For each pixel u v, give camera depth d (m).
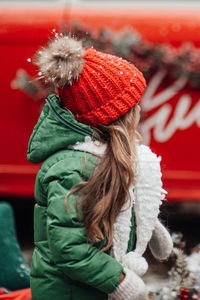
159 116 3.90
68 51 1.62
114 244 1.63
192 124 3.92
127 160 1.60
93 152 1.63
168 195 3.95
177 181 3.95
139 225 1.67
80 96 1.65
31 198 4.59
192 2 3.92
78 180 1.56
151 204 1.66
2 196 4.50
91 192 1.54
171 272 2.29
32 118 3.92
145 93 3.86
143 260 1.65
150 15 3.87
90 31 3.79
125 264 1.61
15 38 3.86
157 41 3.82
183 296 2.11
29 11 3.90
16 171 4.00
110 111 1.64
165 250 1.92
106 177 1.57
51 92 1.81
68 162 1.60
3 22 3.88
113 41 3.78
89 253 1.51
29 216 4.67
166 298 2.13
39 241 1.69
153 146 3.93
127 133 1.66
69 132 1.62
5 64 3.89
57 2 3.92
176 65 3.83
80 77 1.65
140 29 3.82
